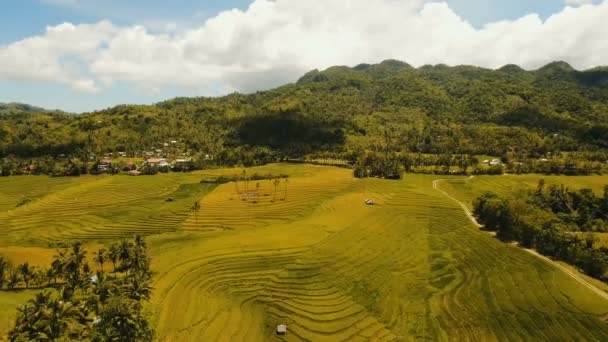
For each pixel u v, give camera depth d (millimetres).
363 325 85750
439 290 101500
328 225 140000
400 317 89500
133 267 98562
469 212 166000
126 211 189125
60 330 63844
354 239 127875
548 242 123500
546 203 172000
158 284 94938
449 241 133125
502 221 140750
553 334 83312
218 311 86688
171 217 173625
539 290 100250
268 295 94812
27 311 63281
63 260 97438
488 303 95312
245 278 100750
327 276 104000
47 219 180250
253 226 153625
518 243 131750
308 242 121688
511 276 108250
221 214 171375
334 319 87250
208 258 109812
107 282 79938
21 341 59438
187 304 88062
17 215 186125
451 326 86562
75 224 173625
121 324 65438
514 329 85250
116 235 158000
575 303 93500
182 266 105312
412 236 136125
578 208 167250
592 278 106500
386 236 133875
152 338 71000
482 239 134875
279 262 108875
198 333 77875
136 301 74938
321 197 188125
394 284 103562
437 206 169375
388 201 176000
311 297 95062
